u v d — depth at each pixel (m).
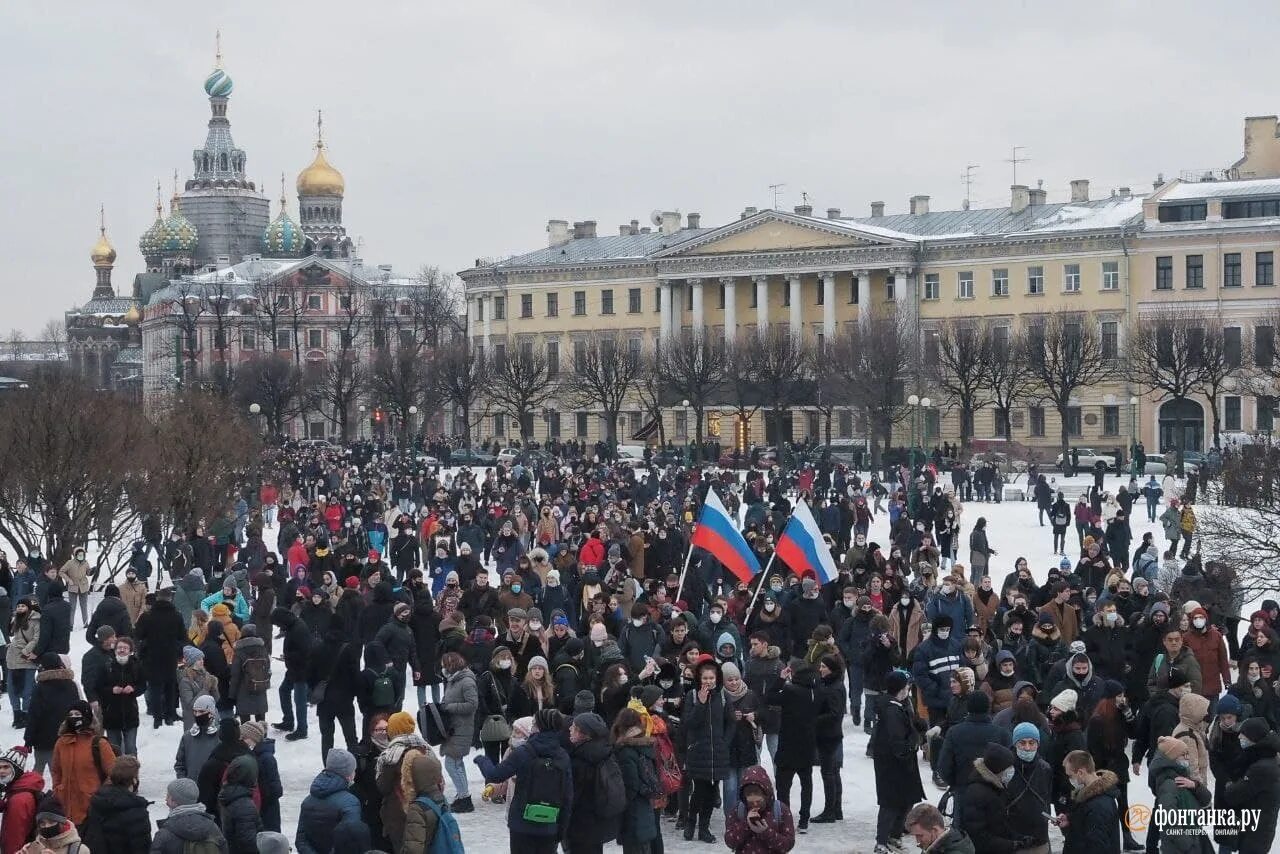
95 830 15.75
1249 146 119.81
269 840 14.82
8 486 43.84
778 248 124.94
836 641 26.97
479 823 21.08
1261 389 93.94
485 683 21.88
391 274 176.00
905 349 105.12
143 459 46.78
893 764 19.31
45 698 21.36
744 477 94.69
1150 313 110.12
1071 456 99.56
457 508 56.84
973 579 44.28
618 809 16.88
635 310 133.75
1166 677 21.47
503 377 122.75
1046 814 15.79
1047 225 117.75
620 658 22.17
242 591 34.88
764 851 15.71
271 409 132.00
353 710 23.28
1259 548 31.45
